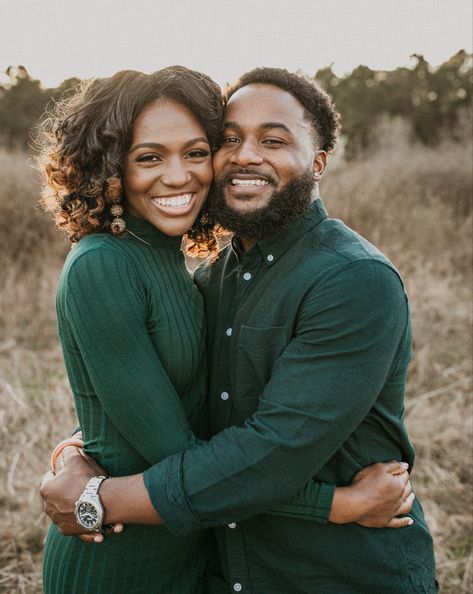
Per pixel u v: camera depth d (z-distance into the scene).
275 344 1.53
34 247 5.82
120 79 1.57
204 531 1.73
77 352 1.55
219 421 1.67
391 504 1.53
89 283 1.47
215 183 1.66
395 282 1.49
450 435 3.43
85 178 1.62
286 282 1.54
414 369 4.20
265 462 1.40
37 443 3.24
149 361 1.48
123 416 1.47
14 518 2.82
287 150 1.58
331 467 1.57
